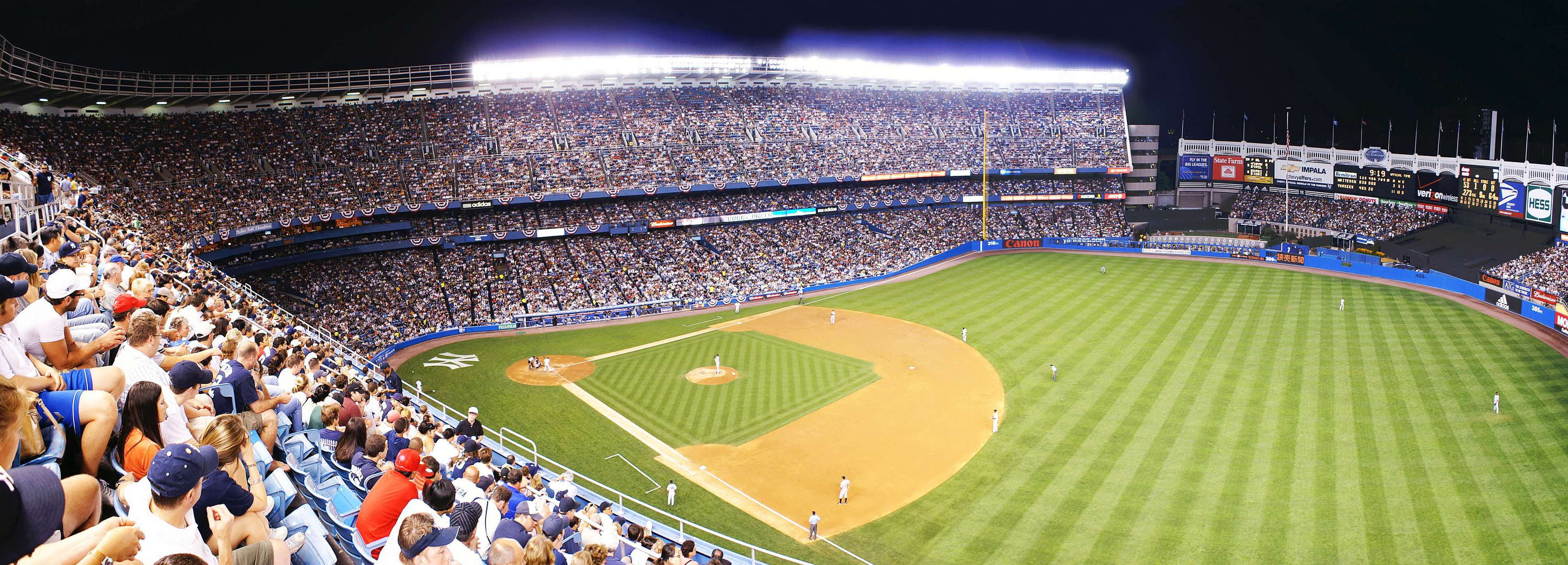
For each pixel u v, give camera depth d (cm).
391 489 1124
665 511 3556
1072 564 2980
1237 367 5181
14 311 829
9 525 505
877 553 3169
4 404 580
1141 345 5756
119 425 939
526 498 1861
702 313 7425
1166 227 10581
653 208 8469
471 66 8075
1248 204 10625
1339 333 5934
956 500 3575
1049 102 11019
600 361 5866
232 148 6831
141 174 6116
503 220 7819
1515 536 3034
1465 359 5238
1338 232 9456
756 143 9194
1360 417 4275
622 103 8969
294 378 1748
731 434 4434
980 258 9419
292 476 1410
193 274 3119
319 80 8344
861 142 9781
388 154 7544
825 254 8744
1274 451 3872
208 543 705
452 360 5950
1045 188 10512
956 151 10138
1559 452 3725
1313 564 2905
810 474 3925
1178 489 3519
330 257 6881
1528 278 7044
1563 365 5028
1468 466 3634
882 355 5878
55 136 5897
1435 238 8612
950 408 4750
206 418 1040
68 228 2275
